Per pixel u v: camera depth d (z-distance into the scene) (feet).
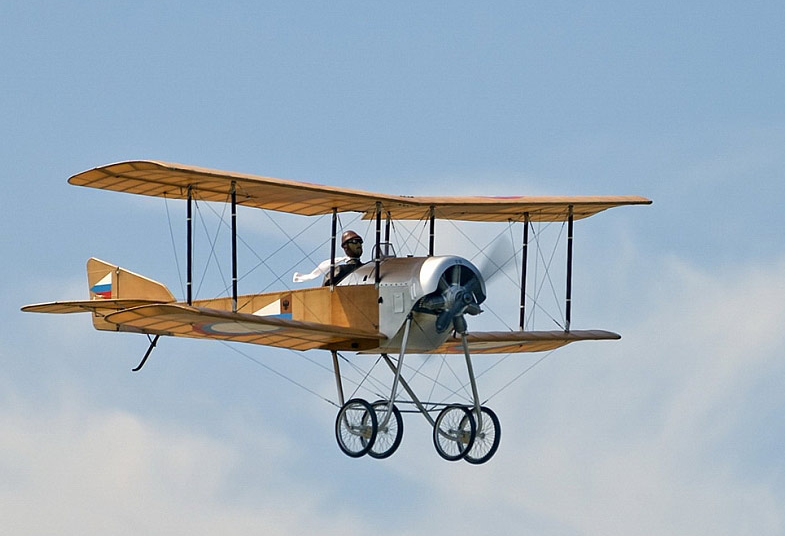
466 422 189.26
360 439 184.44
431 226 188.34
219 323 168.96
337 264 189.47
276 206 189.06
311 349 191.72
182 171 164.25
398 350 185.26
